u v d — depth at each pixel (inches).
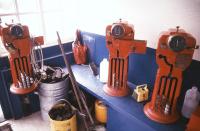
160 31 69.2
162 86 59.2
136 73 81.5
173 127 59.3
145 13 72.0
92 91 79.1
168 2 63.9
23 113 99.0
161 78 58.3
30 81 81.9
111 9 85.6
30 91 81.2
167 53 54.1
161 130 58.1
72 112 82.0
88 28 102.2
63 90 89.7
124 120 72.4
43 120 96.7
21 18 95.0
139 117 63.5
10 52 74.8
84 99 89.4
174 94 59.3
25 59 79.3
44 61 98.0
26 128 91.6
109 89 77.0
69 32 112.7
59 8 106.0
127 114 65.9
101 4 89.5
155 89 60.6
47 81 86.3
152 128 59.0
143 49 65.3
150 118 62.5
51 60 100.5
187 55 52.0
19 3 92.7
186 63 53.2
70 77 85.5
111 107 74.5
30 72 82.7
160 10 66.9
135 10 75.2
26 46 77.0
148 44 74.7
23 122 95.8
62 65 105.6
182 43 50.0
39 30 103.2
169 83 58.1
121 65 70.8
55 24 108.0
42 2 98.3
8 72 88.0
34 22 100.8
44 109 91.9
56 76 88.4
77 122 93.1
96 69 97.0
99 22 94.2
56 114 81.6
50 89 84.8
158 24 69.1
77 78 90.4
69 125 78.4
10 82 89.1
